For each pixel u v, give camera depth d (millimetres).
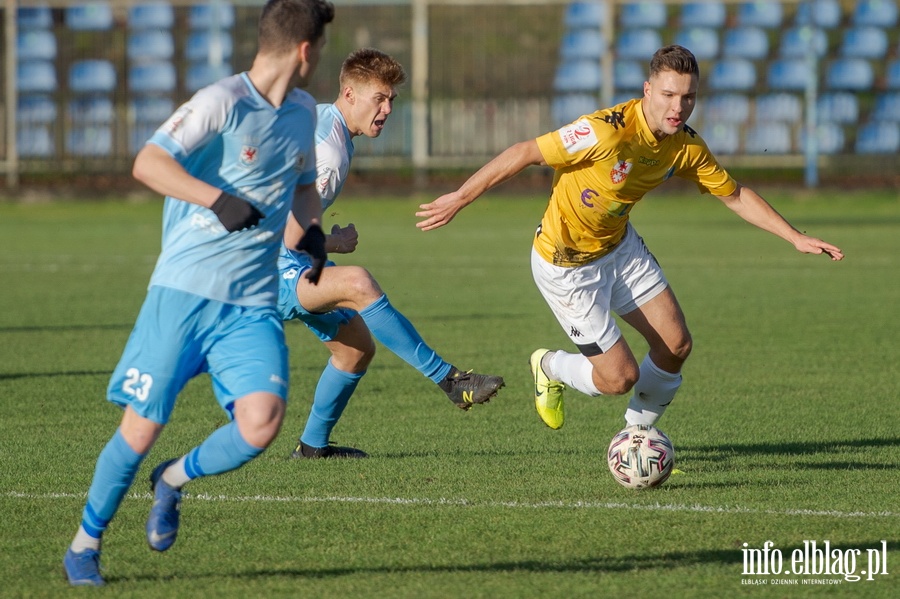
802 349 34531
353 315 21484
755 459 21953
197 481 20266
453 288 49719
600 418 26031
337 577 15211
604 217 20516
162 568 15594
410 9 100250
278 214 14969
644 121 19750
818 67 98750
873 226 74938
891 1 99625
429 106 98000
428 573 15344
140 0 99625
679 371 21625
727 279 52188
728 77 99188
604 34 96000
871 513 18047
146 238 70938
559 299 21328
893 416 25688
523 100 98312
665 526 17391
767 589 14688
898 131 98125
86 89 100375
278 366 14562
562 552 16188
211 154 14461
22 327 38969
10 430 24219
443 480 20312
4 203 93875
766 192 93812
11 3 96562
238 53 101125
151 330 14523
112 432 24109
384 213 87312
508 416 26172
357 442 23641
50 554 16156
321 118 21844
